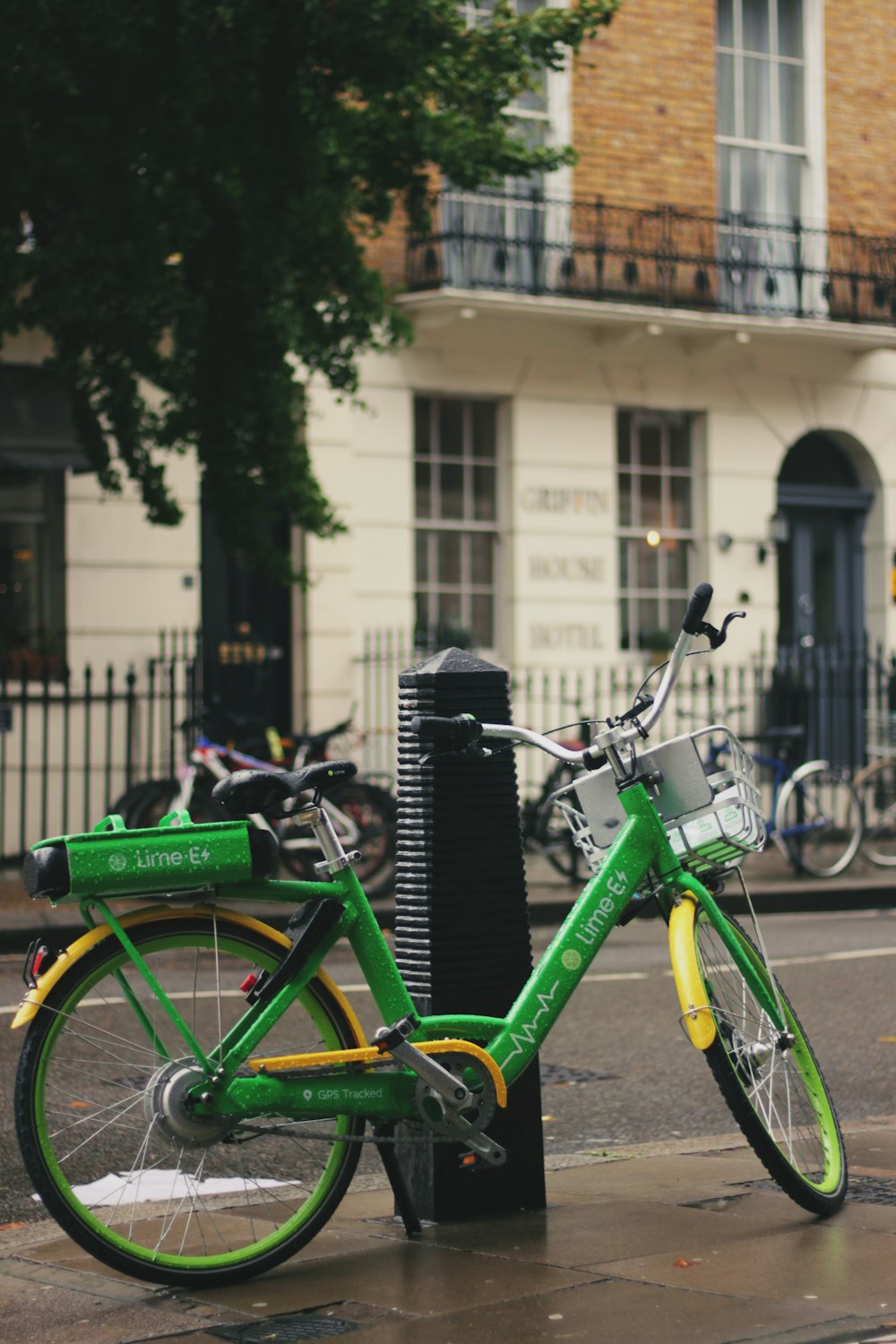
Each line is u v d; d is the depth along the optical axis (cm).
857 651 1809
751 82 1895
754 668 1659
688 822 458
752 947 475
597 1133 635
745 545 1844
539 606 1741
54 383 1459
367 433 1661
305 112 1185
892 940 1155
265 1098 405
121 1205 405
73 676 1522
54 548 1527
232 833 405
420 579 1709
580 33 1273
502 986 455
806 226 1916
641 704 459
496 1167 455
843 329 1830
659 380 1805
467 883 455
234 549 1383
